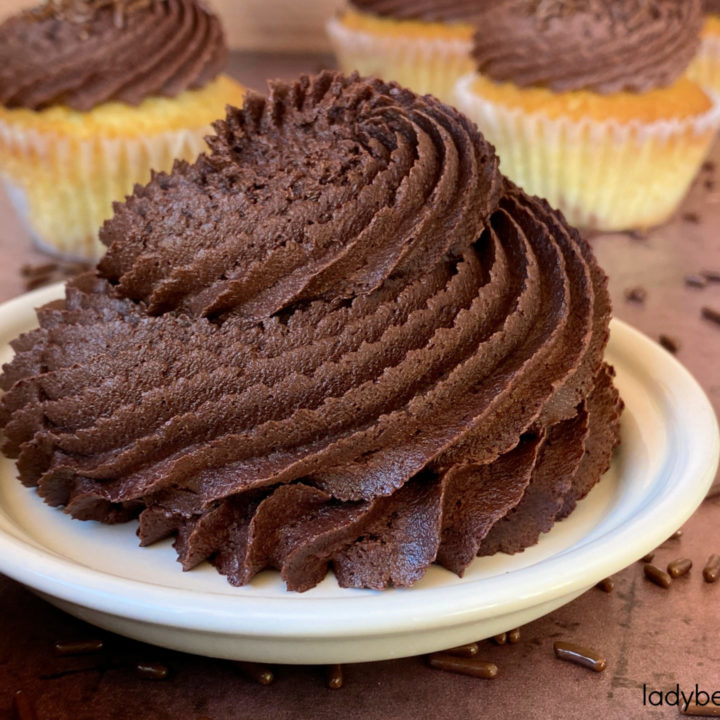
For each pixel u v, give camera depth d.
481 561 0.18
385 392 0.17
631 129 0.32
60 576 0.16
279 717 0.17
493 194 0.19
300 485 0.17
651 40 0.32
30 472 0.18
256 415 0.17
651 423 0.20
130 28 0.30
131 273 0.18
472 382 0.18
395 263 0.18
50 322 0.19
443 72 0.45
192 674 0.17
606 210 0.34
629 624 0.19
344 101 0.19
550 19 0.33
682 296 0.30
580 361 0.18
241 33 0.54
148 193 0.19
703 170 0.41
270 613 0.16
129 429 0.18
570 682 0.18
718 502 0.21
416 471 0.17
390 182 0.18
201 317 0.18
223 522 0.17
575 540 0.18
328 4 0.53
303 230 0.18
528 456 0.18
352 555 0.17
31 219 0.32
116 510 0.18
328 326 0.18
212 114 0.31
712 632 0.18
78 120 0.29
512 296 0.18
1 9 0.51
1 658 0.18
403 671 0.18
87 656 0.18
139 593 0.16
